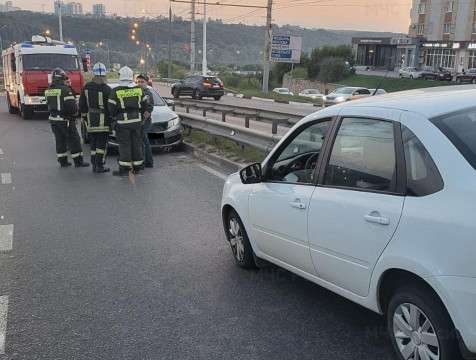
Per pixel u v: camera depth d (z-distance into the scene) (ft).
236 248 16.76
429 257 9.05
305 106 95.09
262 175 14.47
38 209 24.70
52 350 11.98
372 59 205.46
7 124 63.87
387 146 10.59
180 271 16.70
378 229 10.18
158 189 28.71
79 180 31.48
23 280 16.11
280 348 11.80
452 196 8.93
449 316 9.11
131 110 31.96
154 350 11.90
